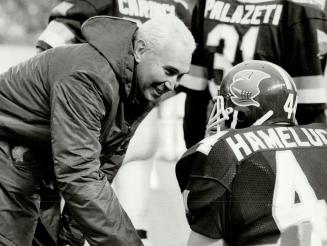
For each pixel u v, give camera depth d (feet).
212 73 36.63
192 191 23.88
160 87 25.34
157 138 46.39
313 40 35.14
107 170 29.99
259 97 25.21
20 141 26.27
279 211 23.09
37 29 79.61
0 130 26.11
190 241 24.04
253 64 26.00
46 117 25.73
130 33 25.04
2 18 78.79
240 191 23.29
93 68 24.23
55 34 37.52
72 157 23.99
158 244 38.55
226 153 23.72
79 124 24.00
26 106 25.81
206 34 36.76
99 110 24.39
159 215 41.68
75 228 29.84
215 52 36.45
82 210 24.08
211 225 23.49
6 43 77.87
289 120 25.58
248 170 23.44
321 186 23.85
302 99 35.73
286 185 23.38
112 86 24.50
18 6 78.74
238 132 24.44
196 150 24.30
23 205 26.61
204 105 37.47
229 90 25.72
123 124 27.07
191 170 24.25
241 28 35.99
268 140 24.23
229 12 36.29
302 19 35.14
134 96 25.91
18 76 26.16
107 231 24.16
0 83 26.58
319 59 35.45
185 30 24.97
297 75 35.73
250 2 36.01
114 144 27.73
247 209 23.16
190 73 37.32
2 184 26.00
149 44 24.68
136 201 42.63
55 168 24.30
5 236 26.11
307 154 24.30
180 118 47.83
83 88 24.04
